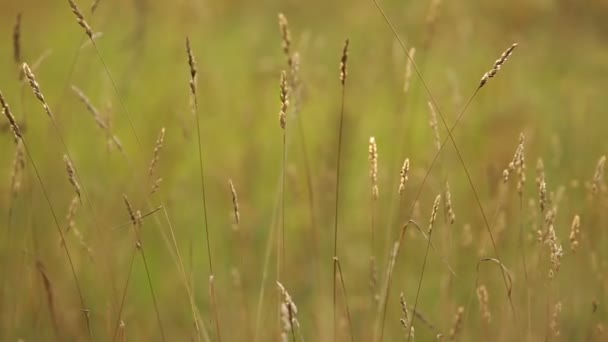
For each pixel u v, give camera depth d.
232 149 4.65
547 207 2.61
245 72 5.52
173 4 5.90
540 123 4.76
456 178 4.16
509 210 3.35
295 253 3.74
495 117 4.84
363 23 6.45
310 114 4.98
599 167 2.50
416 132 4.60
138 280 3.53
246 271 3.51
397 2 6.70
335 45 5.95
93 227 3.27
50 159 3.99
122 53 4.84
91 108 2.65
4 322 2.87
